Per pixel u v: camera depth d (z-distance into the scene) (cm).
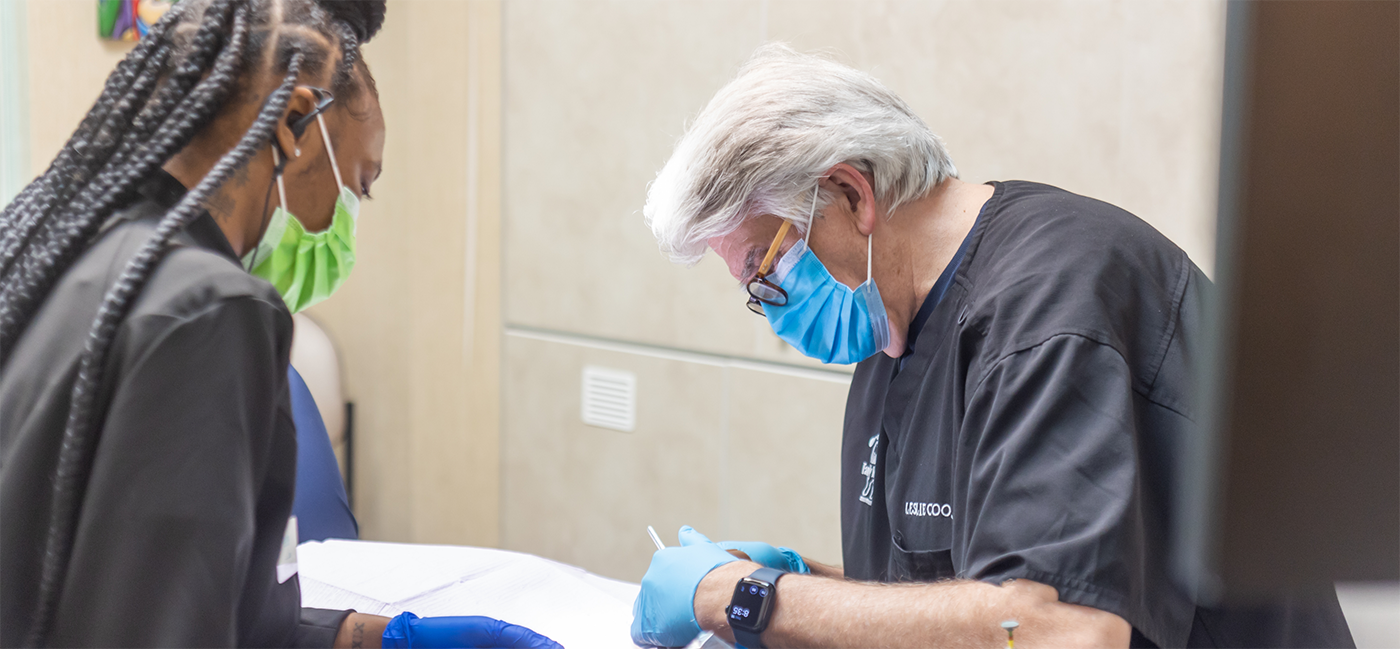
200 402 75
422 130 262
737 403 220
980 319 99
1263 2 30
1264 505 32
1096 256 96
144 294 76
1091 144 167
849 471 132
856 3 190
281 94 86
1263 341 31
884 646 91
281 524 87
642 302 232
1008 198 109
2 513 76
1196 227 157
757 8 204
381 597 136
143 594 74
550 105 240
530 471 258
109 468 73
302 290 104
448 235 264
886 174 111
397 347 276
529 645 114
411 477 277
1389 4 29
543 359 252
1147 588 87
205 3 90
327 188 97
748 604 101
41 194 86
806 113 111
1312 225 30
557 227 244
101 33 231
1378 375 31
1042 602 82
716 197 111
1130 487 83
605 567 248
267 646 95
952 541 101
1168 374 93
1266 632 93
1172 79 157
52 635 76
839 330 118
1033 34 171
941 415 108
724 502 224
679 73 217
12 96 224
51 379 77
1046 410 87
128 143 85
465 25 252
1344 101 30
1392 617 94
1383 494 32
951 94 181
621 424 240
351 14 98
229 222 88
